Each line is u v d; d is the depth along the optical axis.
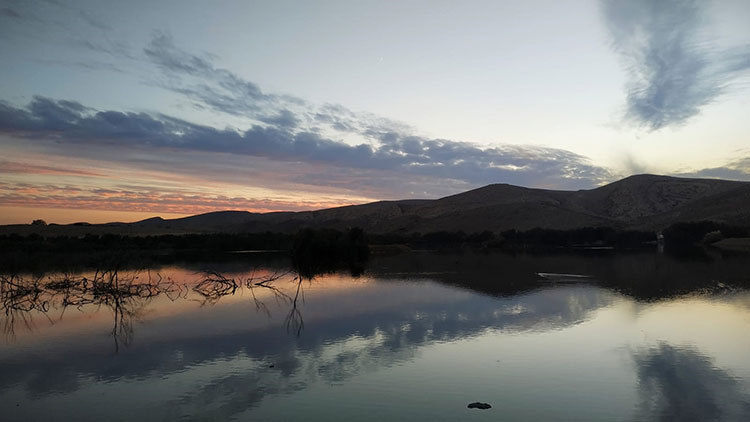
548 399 12.52
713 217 123.12
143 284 37.62
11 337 21.50
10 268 48.00
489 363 15.70
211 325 23.16
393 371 15.01
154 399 13.09
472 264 58.12
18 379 15.20
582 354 16.67
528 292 31.86
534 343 18.20
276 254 85.81
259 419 11.48
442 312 24.89
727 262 53.47
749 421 11.10
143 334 21.48
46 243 78.75
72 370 16.09
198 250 96.06
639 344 17.95
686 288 32.84
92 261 58.09
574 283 36.75
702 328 20.44
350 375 14.68
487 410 11.77
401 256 79.06
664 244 107.69
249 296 33.25
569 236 115.38
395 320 23.08
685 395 12.77
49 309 29.34
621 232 114.31
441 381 13.97
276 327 22.23
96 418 11.91
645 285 34.88
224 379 14.62
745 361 15.73
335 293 33.53
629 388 13.30
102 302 31.83
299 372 15.11
